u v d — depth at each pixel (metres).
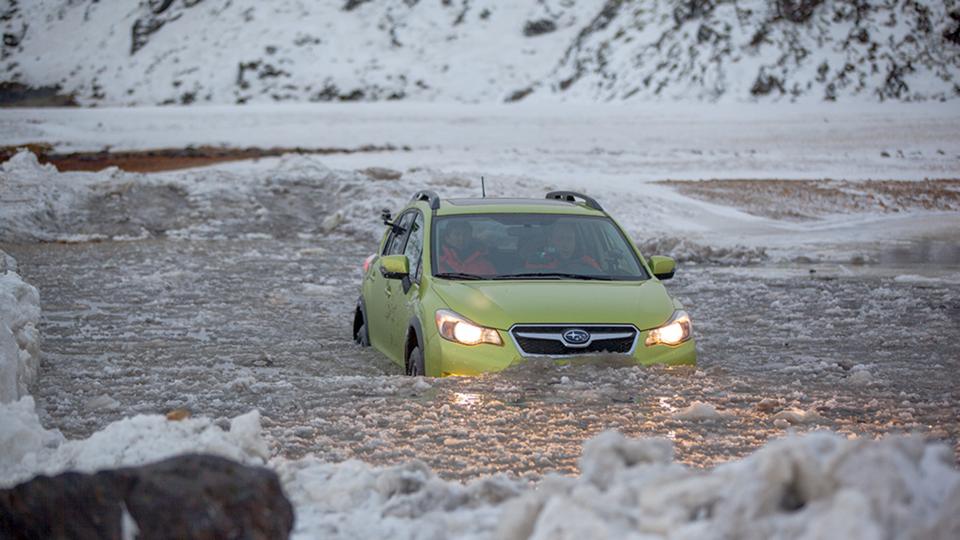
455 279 19.44
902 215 75.62
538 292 18.62
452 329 18.06
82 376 19.55
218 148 171.75
